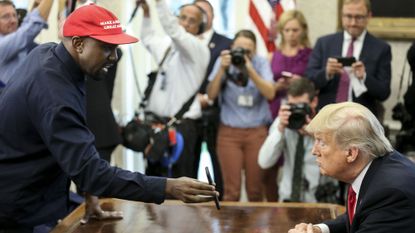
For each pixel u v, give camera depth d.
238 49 4.38
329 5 5.20
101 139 3.96
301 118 3.98
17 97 2.50
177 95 4.42
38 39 4.92
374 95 4.30
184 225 2.75
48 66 2.48
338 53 4.45
